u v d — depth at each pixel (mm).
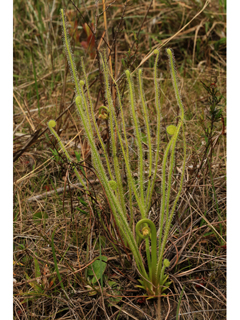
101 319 1407
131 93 1331
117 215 1460
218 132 2225
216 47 3059
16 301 1470
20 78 3123
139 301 1443
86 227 1740
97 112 2111
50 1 3662
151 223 1295
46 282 1488
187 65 3094
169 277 1519
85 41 2998
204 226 1636
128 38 3357
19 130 2498
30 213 1906
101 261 1443
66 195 1995
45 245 1715
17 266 1643
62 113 2059
